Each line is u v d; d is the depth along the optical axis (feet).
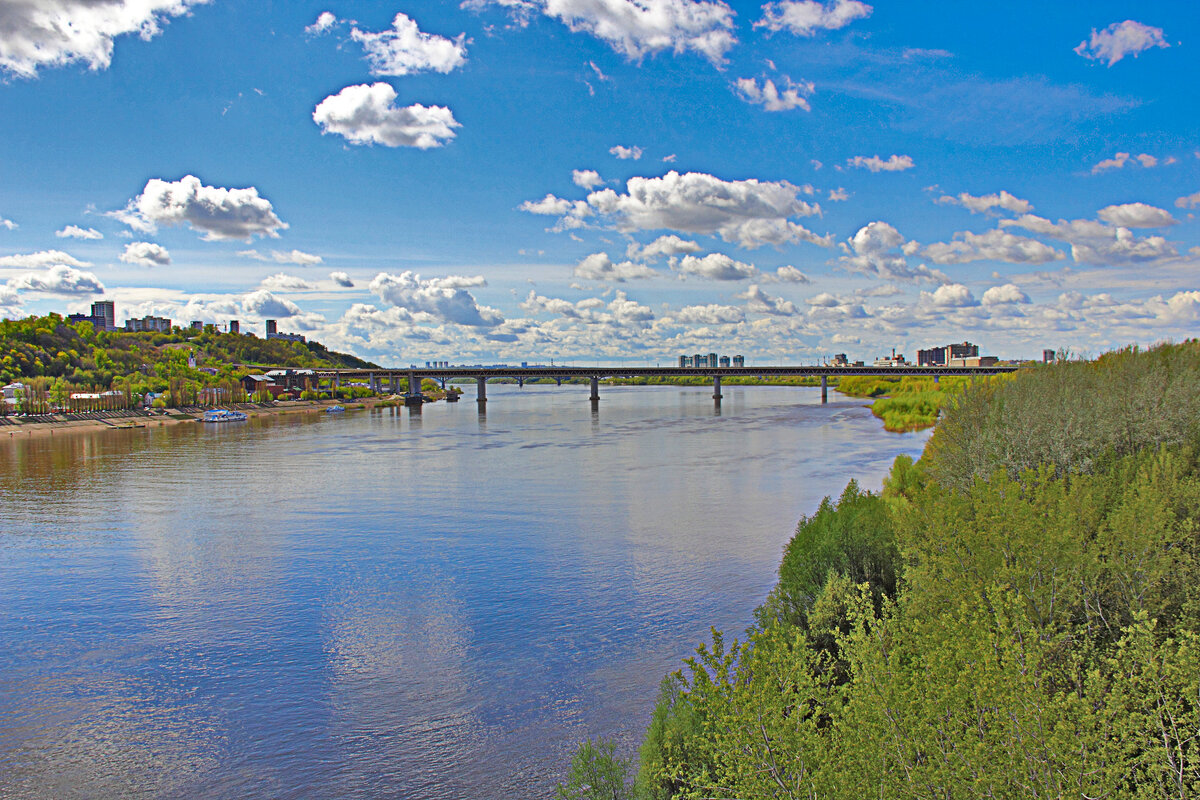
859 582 70.85
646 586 109.70
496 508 174.40
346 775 63.62
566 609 100.99
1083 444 81.25
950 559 49.37
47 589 114.73
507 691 77.41
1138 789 31.12
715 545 132.46
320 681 81.00
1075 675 35.68
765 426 395.55
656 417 504.84
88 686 80.84
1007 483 61.41
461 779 62.54
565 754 65.62
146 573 122.93
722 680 36.65
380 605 104.68
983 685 32.09
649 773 49.03
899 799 32.24
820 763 33.27
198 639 93.45
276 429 468.75
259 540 145.69
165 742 69.46
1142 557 47.62
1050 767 30.07
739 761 34.50
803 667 39.29
